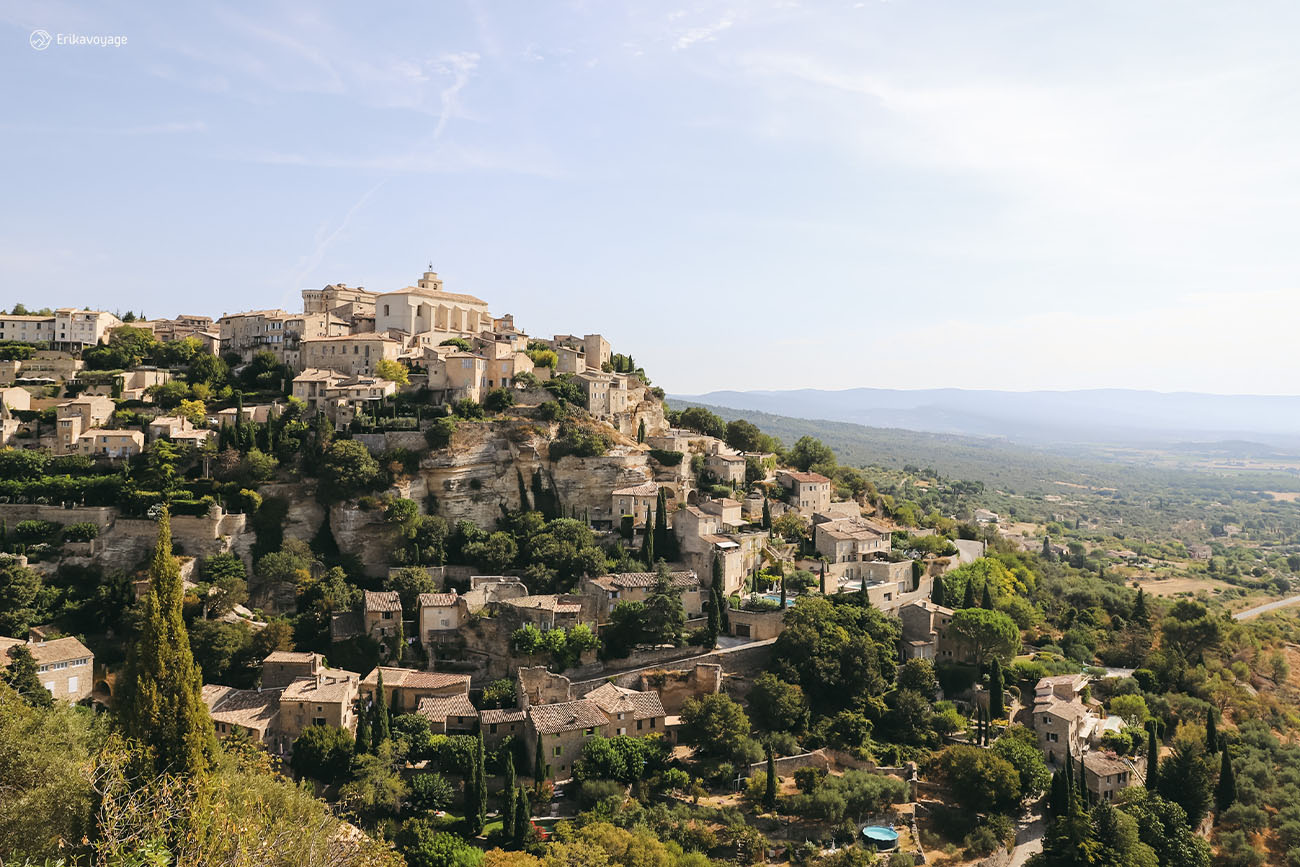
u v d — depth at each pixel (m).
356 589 163.88
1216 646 184.00
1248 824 132.00
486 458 194.25
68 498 172.88
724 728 132.38
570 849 98.50
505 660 148.75
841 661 147.75
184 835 58.66
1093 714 156.75
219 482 177.75
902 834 120.38
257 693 132.38
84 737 82.62
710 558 175.00
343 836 74.19
